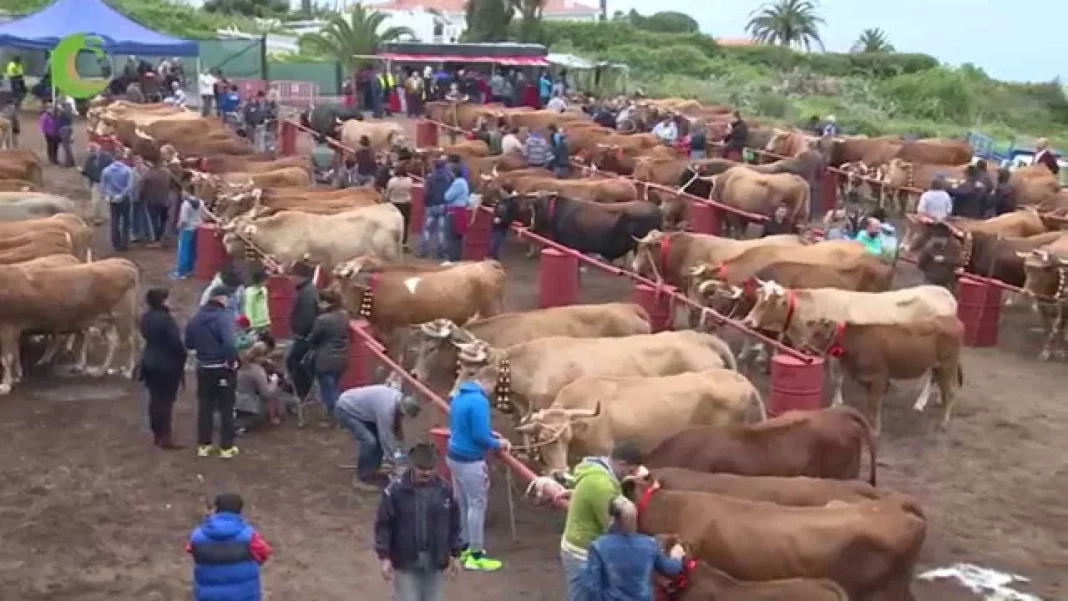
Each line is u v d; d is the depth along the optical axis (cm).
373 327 1474
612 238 2070
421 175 2552
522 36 6153
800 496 885
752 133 3466
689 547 791
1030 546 1112
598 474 809
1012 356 1795
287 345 1570
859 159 3175
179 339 1270
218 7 7731
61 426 1348
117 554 1045
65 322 1467
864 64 7388
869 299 1459
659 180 2688
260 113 3528
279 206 2008
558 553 1066
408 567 824
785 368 1225
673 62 6831
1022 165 3119
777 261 1642
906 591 834
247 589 795
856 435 1035
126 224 2202
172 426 1358
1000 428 1449
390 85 4553
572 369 1185
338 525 1118
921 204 2314
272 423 1370
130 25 3728
